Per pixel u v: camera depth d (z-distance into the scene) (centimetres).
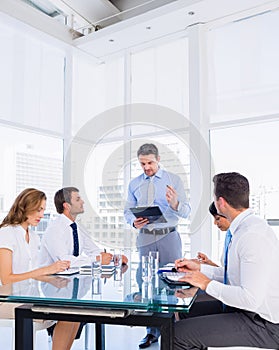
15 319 168
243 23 391
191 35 405
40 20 422
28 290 176
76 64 488
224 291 167
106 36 440
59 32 447
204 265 222
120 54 481
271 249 169
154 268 233
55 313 163
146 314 157
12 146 410
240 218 186
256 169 374
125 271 237
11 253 238
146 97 452
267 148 370
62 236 262
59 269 225
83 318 161
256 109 373
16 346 167
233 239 185
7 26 405
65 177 394
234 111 385
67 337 217
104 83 491
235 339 168
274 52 371
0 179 394
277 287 171
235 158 386
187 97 420
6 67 404
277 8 372
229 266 185
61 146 472
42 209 259
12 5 388
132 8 447
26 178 423
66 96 476
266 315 170
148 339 301
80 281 201
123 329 353
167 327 153
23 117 420
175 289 176
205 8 376
